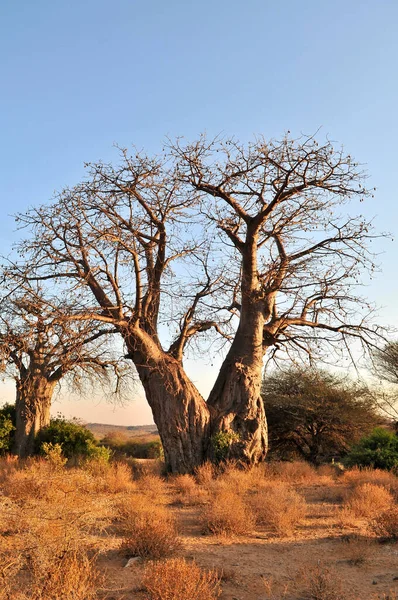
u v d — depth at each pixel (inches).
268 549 313.0
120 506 366.9
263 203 768.3
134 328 708.0
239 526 349.7
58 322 649.0
